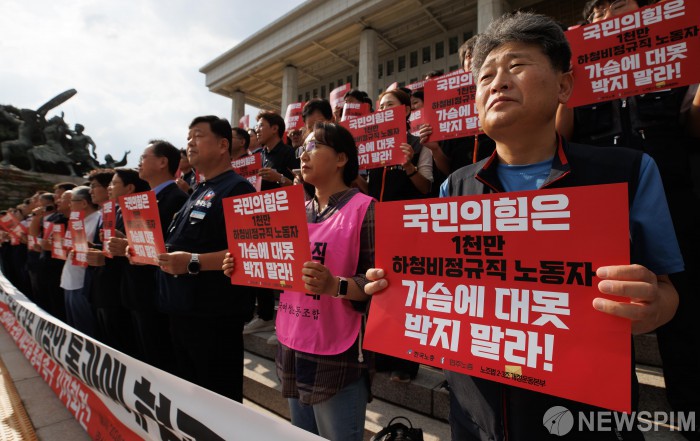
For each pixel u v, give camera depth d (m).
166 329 2.61
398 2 20.92
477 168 1.16
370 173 3.11
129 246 2.32
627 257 0.73
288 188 1.38
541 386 0.79
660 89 1.65
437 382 2.24
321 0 23.58
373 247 1.41
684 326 1.65
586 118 2.05
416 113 3.09
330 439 1.38
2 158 19.23
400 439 1.47
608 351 0.73
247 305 2.13
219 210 2.11
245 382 2.87
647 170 0.87
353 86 28.80
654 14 1.67
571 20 17.30
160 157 2.69
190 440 1.29
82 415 2.56
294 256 1.38
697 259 1.69
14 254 7.40
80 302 3.59
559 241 0.81
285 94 27.80
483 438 0.96
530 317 0.84
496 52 0.95
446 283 0.97
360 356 1.37
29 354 3.94
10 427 2.65
